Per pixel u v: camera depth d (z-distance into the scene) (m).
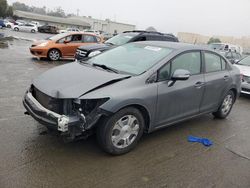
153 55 4.46
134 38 10.89
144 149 4.17
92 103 3.52
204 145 4.55
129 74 4.07
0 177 3.14
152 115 4.10
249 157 4.30
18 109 5.29
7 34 29.92
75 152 3.85
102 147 3.76
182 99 4.51
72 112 3.48
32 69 9.92
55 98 3.49
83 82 3.70
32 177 3.21
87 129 3.51
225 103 5.86
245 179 3.64
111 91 3.59
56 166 3.47
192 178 3.54
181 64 4.51
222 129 5.41
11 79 7.82
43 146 3.92
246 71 8.41
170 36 11.80
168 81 4.23
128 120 3.84
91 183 3.21
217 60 5.43
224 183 3.50
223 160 4.11
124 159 3.81
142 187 3.24
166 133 4.88
